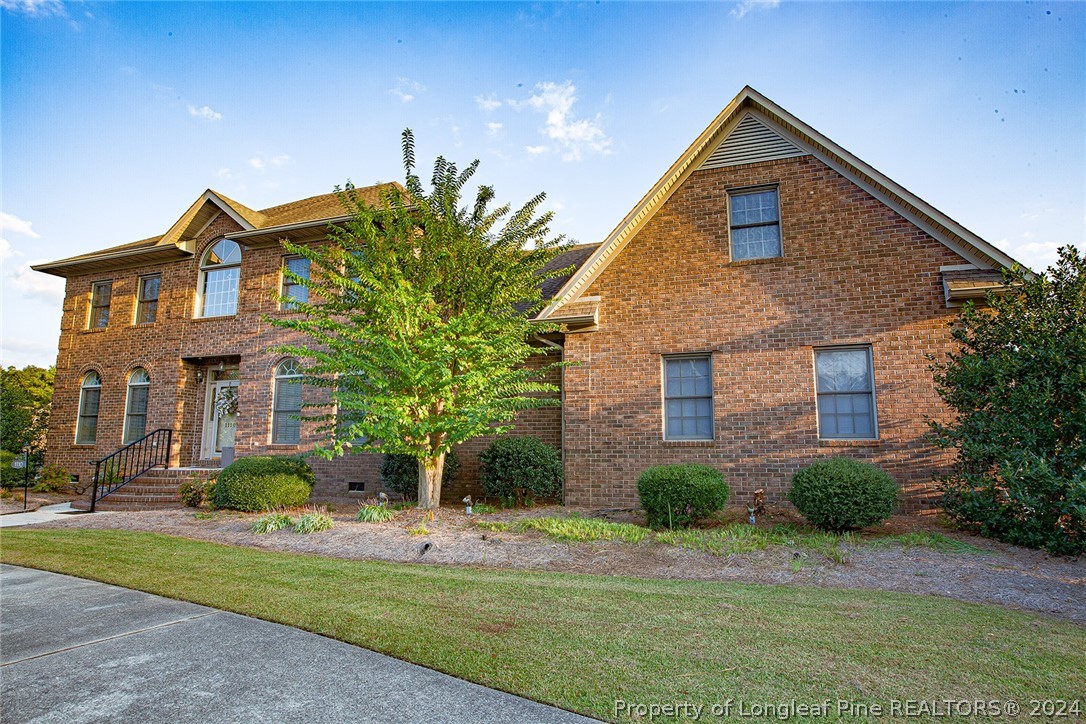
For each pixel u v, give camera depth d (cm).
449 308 1141
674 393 1232
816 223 1184
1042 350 821
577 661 430
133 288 1791
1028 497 778
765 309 1186
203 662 436
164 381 1683
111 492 1426
